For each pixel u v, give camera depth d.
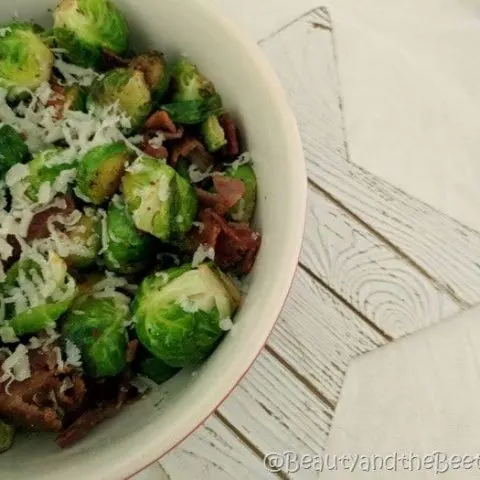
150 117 0.49
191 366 0.47
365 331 0.54
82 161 0.47
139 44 0.52
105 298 0.47
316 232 0.56
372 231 0.56
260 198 0.48
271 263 0.45
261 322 0.43
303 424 0.53
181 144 0.49
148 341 0.46
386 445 0.53
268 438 0.52
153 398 0.47
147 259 0.48
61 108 0.49
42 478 0.42
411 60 0.60
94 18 0.50
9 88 0.49
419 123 0.58
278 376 0.53
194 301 0.46
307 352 0.54
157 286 0.46
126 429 0.45
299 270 0.55
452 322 0.54
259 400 0.53
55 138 0.48
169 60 0.52
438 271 0.55
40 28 0.52
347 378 0.54
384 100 0.59
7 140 0.47
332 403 0.53
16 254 0.47
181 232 0.47
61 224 0.47
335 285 0.55
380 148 0.58
